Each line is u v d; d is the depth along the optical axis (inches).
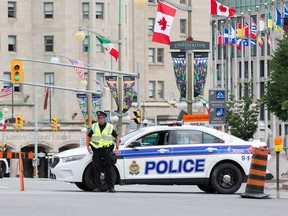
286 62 5280.5
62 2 7770.7
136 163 2198.6
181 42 3144.7
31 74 7824.8
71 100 7760.8
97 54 7746.1
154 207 1644.9
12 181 3326.8
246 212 1569.9
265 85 5369.1
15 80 4188.0
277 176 2037.4
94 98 5492.1
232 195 2127.2
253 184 1983.3
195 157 2207.2
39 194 2003.0
